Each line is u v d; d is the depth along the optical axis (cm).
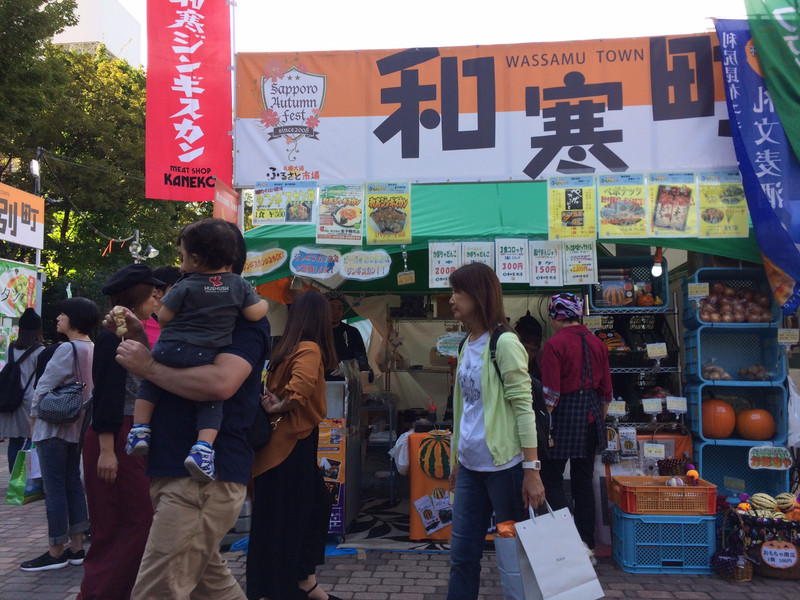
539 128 451
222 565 254
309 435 320
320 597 323
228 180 478
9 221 950
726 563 378
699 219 421
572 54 453
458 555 274
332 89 468
